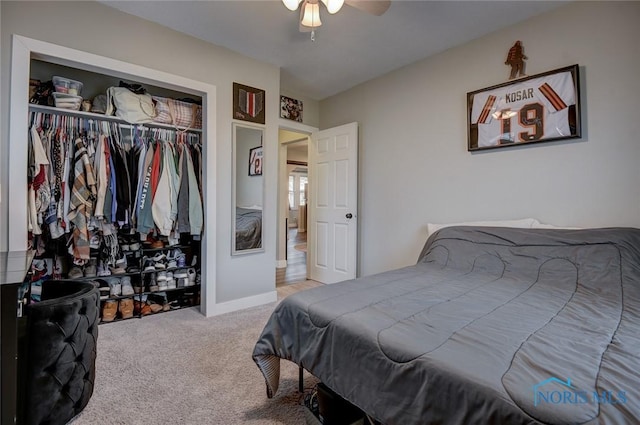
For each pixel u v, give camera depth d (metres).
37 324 1.34
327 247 4.02
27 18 2.00
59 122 2.42
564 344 1.01
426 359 0.97
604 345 1.00
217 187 2.87
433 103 3.00
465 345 1.02
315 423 1.38
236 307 3.01
